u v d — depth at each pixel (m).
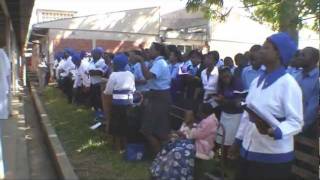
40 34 18.72
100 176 4.16
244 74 4.14
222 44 17.61
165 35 17.98
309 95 3.38
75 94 8.88
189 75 5.60
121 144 5.09
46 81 15.08
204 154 3.68
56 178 4.55
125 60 4.89
